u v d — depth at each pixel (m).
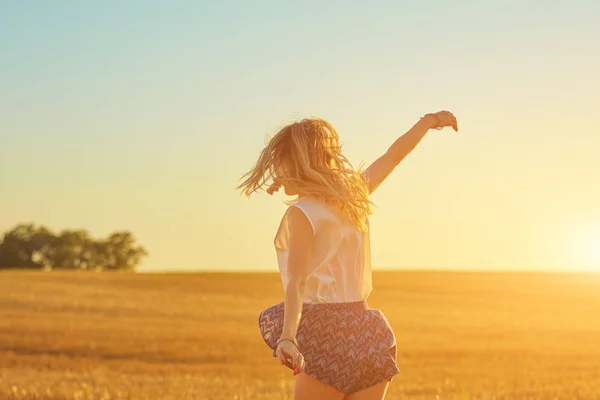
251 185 3.59
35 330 33.84
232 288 61.50
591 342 32.97
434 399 13.48
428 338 34.16
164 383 15.50
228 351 28.42
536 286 67.50
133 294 54.50
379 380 3.51
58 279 64.12
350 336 3.48
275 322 3.62
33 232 122.19
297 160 3.51
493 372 21.66
